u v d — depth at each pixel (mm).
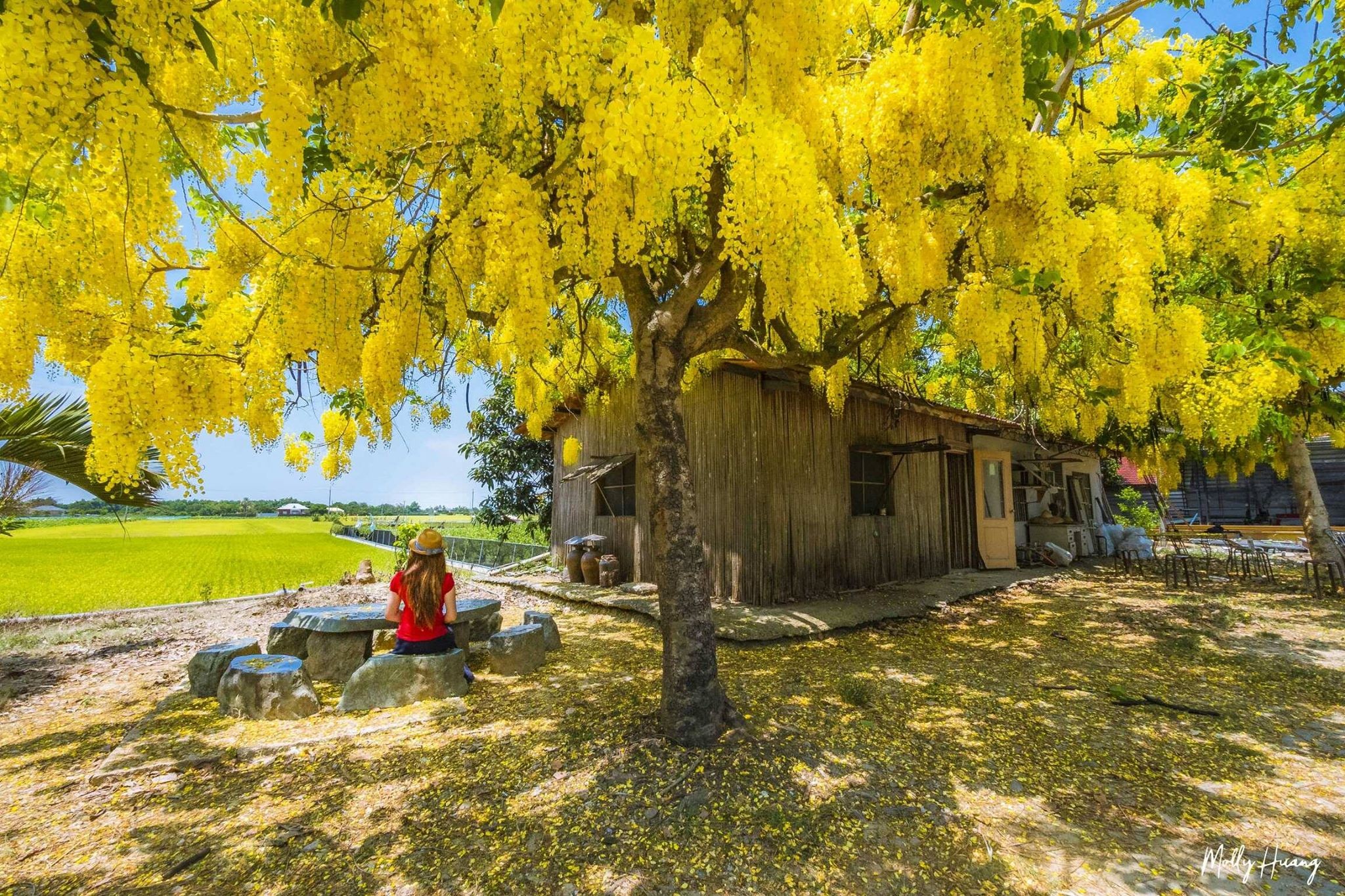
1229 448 7453
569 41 1749
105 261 1969
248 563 14242
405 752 2883
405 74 1798
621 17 2361
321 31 1857
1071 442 10250
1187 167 4055
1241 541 11852
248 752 2873
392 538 19031
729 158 2127
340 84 1877
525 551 10859
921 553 8055
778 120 2062
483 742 2963
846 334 3926
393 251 2764
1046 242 2736
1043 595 7270
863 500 7359
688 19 2223
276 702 3324
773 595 6105
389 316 2561
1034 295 2990
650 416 3002
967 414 8023
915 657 4535
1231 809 2395
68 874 2023
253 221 2480
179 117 1774
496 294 2549
